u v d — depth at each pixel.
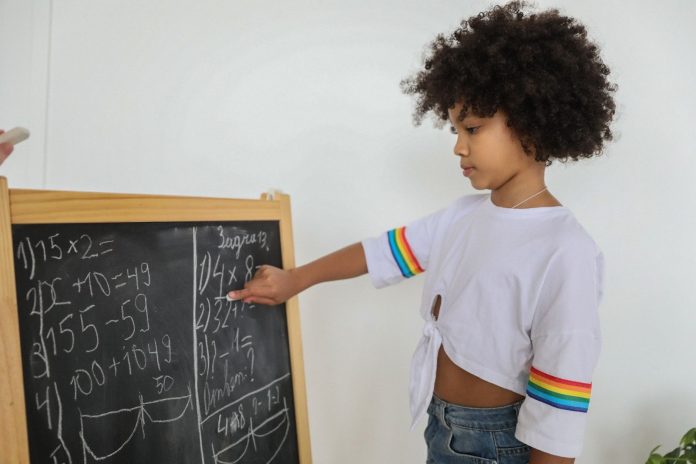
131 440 0.89
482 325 0.99
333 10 1.63
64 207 0.81
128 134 1.75
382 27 1.61
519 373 0.98
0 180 0.73
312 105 1.66
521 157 1.00
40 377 0.77
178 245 1.00
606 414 1.59
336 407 1.76
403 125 1.62
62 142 1.77
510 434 1.00
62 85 1.75
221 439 1.05
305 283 1.20
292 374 1.22
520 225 0.99
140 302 0.92
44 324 0.78
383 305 1.71
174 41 1.70
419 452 1.73
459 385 1.04
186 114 1.71
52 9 1.73
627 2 1.48
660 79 1.48
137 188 1.76
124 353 0.89
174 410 0.97
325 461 1.79
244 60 1.67
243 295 1.12
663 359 1.54
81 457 0.81
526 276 0.95
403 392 1.72
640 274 1.53
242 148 1.70
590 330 0.89
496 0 1.53
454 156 1.61
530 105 0.95
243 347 1.12
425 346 1.11
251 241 1.16
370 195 1.66
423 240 1.23
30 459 0.75
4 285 0.73
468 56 0.98
